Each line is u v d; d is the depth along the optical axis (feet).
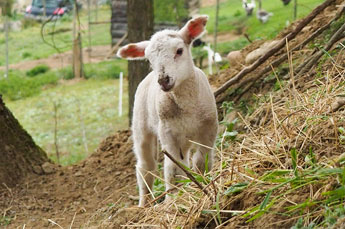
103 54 90.94
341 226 12.60
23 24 105.40
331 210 13.58
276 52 27.02
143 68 34.37
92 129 55.11
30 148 30.66
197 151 20.22
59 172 29.50
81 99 68.69
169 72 18.31
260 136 19.11
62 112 63.93
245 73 26.61
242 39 72.08
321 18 28.02
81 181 28.37
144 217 17.92
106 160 30.09
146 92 22.03
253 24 78.28
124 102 64.69
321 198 14.14
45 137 54.54
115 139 31.83
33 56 96.32
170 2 55.16
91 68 83.92
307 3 40.11
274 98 24.21
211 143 20.15
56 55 94.63
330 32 25.91
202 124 19.86
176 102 19.52
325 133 16.83
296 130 17.75
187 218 15.96
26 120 62.75
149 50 18.78
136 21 34.12
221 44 74.18
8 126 29.94
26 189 27.81
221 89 27.07
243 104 26.53
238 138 22.61
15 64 93.61
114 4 85.92
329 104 18.02
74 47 80.18
